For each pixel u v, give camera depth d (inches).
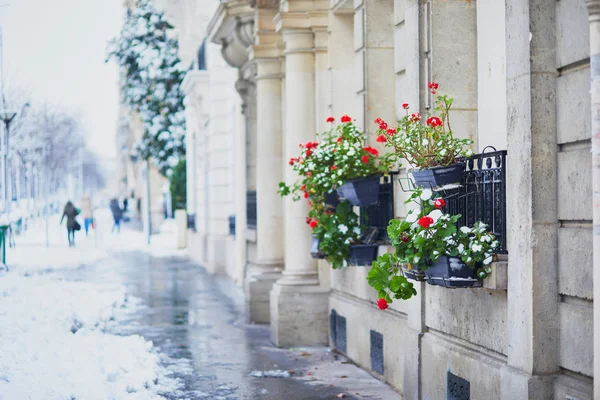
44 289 636.1
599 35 218.4
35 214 2283.5
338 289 473.1
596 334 218.8
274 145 581.6
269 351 473.1
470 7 327.3
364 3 418.0
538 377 245.9
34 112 1990.7
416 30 329.4
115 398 340.2
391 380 380.2
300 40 495.5
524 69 248.1
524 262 249.8
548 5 246.2
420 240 276.4
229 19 612.4
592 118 219.8
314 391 373.7
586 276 234.7
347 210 410.6
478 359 282.8
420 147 304.0
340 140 410.3
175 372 415.8
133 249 1382.9
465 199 293.9
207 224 1051.3
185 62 1391.5
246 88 695.1
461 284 272.4
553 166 247.3
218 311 639.8
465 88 326.6
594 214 219.8
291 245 497.7
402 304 370.9
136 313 625.9
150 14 1631.4
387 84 419.5
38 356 389.7
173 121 1620.3
